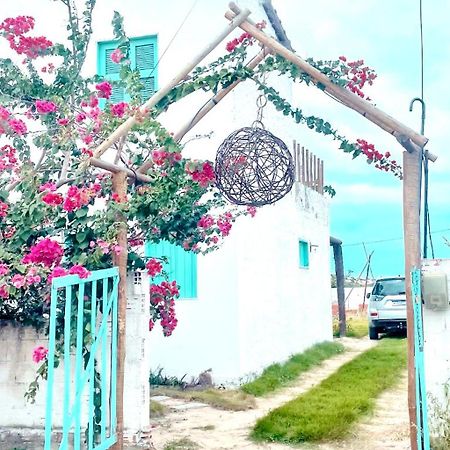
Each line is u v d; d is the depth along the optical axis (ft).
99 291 18.42
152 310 23.76
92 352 16.29
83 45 20.67
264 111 37.47
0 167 19.49
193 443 21.54
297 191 46.32
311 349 46.73
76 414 15.01
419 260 18.78
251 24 18.52
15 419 19.31
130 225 22.66
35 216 17.33
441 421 18.86
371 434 22.84
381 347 49.78
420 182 18.92
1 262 17.10
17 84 19.89
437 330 19.17
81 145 21.20
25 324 19.38
